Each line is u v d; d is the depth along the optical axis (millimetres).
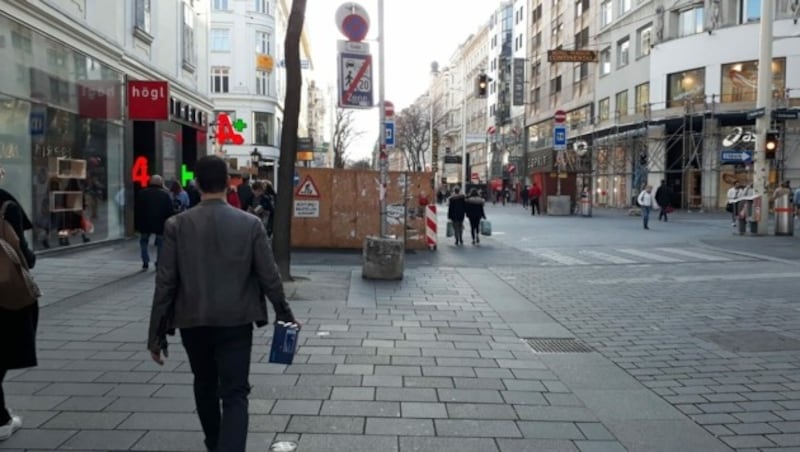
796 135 31984
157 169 20500
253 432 4410
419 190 17625
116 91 17750
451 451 4160
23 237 4512
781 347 6918
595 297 10055
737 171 35031
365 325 7777
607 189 46375
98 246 16422
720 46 34688
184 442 4215
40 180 13898
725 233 22375
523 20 70438
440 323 8000
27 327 4328
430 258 15688
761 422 4742
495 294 10250
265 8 53000
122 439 4254
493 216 35188
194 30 25094
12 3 12367
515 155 69750
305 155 52312
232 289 3631
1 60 12273
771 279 11805
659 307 9211
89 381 5473
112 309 8430
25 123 13258
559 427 4602
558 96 56812
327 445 4219
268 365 6012
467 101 101375
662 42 38000
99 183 16844
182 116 23156
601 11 47844
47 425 4488
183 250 3654
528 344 7047
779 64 33094
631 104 42438
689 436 4457
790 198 21078
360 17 11867
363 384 5500
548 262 14883
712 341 7195
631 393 5395
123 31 18141
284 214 10609
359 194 17781
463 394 5293
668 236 21531
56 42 14414
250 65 51688
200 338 3699
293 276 11172
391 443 4273
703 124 35094
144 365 5945
